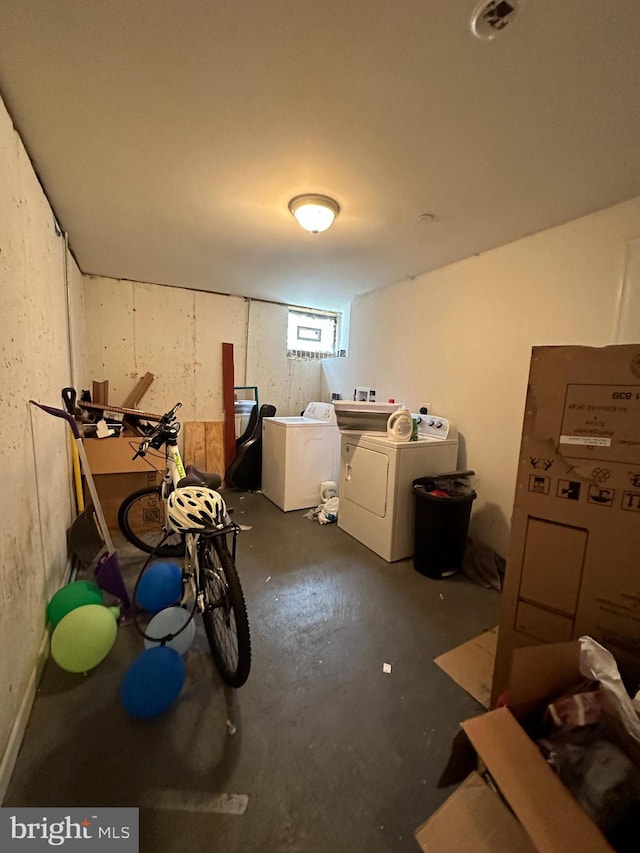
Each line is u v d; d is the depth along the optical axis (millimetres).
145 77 1075
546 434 1104
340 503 2861
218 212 1970
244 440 3947
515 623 1205
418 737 1182
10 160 1229
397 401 3256
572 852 554
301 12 874
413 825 942
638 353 944
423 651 1572
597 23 869
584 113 1180
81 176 1622
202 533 1312
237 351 4039
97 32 934
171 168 1559
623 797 652
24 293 1357
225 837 904
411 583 2135
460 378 2656
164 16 891
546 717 824
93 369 3402
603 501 1016
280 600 1915
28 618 1272
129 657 1493
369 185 1662
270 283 3422
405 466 2348
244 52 986
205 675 1410
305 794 1004
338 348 4652
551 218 1946
